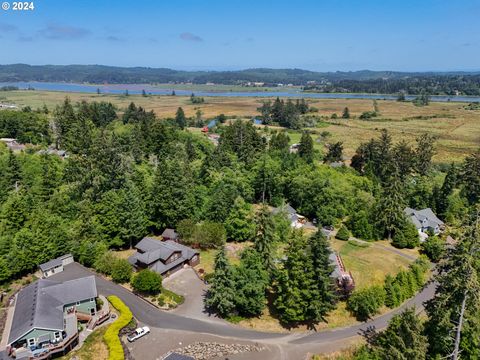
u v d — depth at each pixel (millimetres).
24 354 42094
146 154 113688
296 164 109250
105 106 182125
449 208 95125
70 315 48750
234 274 52250
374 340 49344
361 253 73125
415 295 61031
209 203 79812
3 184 79125
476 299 34625
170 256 62844
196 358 44750
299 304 49625
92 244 64062
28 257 59500
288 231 76500
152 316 52000
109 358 42625
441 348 39281
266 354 46188
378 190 101375
